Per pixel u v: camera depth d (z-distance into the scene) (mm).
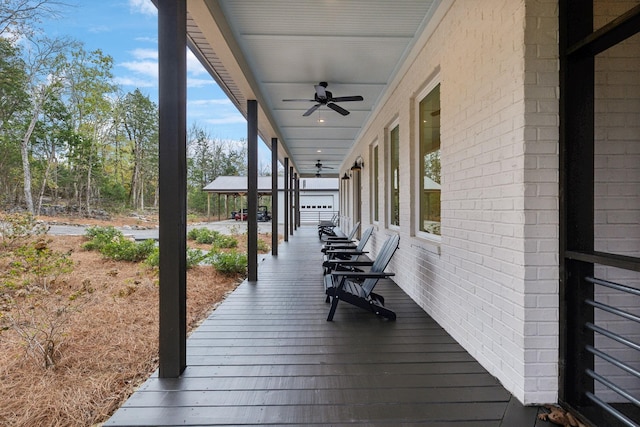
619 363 1570
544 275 1892
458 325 2744
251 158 5160
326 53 4098
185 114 2381
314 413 1796
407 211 4305
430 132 3846
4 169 19406
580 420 1724
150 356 2809
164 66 2271
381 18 3344
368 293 3551
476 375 2209
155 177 30641
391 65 4457
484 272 2326
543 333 1890
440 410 1826
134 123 28828
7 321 3434
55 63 20219
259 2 3072
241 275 5988
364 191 8156
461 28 2672
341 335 2904
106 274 6098
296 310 3652
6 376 2465
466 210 2600
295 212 16719
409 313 3529
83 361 2705
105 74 23797
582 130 1859
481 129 2361
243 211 28250
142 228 18422
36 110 19672
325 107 6293
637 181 2010
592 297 1831
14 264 4484
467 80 2574
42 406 2074
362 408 1841
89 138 24500
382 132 5871
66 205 23766
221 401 1914
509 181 2023
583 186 1856
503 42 2082
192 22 3205
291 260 7324
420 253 3775
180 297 2256
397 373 2230
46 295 4324
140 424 1713
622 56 2016
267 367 2318
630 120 2014
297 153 11906
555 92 1896
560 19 1887
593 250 1846
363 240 5668
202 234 11961
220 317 3410
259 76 4832
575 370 1833
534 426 1709
